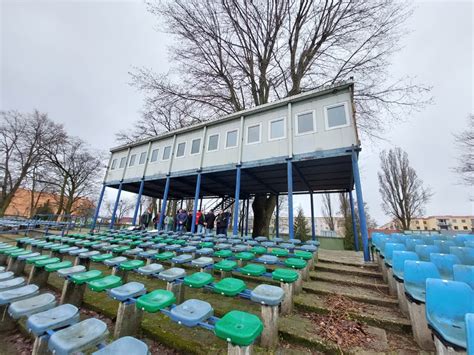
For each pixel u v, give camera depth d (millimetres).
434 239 5543
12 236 10680
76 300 3414
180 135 11703
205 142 10461
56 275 4828
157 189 15422
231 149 9461
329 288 3941
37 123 23828
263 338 2395
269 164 8180
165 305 2258
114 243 6711
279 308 3137
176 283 3168
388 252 3971
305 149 7535
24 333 2730
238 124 9609
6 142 22797
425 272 2670
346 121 6988
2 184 22375
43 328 1823
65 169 25531
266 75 14422
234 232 8211
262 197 13648
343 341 2477
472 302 1953
